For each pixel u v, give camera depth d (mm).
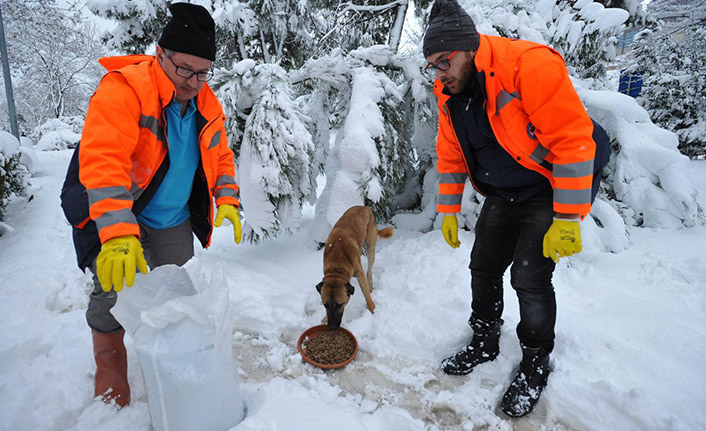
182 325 1401
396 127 4090
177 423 1423
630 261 3350
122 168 1370
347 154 3703
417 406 1916
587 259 3543
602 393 1813
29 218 4914
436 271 3139
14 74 14383
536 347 1850
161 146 1602
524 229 1800
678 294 2701
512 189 1853
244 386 1936
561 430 1758
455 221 2240
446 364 2146
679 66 10078
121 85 1432
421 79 3947
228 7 8227
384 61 4113
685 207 3967
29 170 7168
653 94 10344
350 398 1970
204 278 1674
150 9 8281
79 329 2422
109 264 1260
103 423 1629
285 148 3479
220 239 4387
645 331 2203
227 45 10023
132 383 1924
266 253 3947
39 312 2697
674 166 4074
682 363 1955
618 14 4098
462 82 1667
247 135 3451
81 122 16000
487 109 1611
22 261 3639
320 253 3947
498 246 1991
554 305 1805
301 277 3453
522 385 1874
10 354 2127
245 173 3484
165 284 1531
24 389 1817
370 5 7047
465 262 3162
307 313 2920
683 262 3145
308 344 2430
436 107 4047
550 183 1688
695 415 1655
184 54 1430
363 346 2426
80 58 18391
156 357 1345
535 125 1515
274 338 2492
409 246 3793
